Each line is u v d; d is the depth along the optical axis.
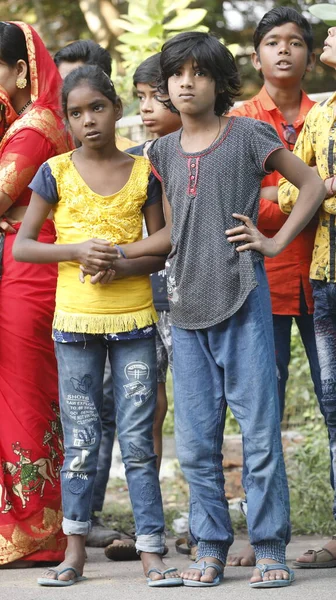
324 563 4.06
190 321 3.72
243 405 3.69
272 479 3.67
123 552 4.40
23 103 4.54
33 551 4.23
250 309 3.66
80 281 3.80
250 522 3.71
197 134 3.75
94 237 3.84
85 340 3.84
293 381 6.93
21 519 4.25
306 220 3.70
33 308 4.32
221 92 3.77
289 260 4.33
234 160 3.68
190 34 3.68
